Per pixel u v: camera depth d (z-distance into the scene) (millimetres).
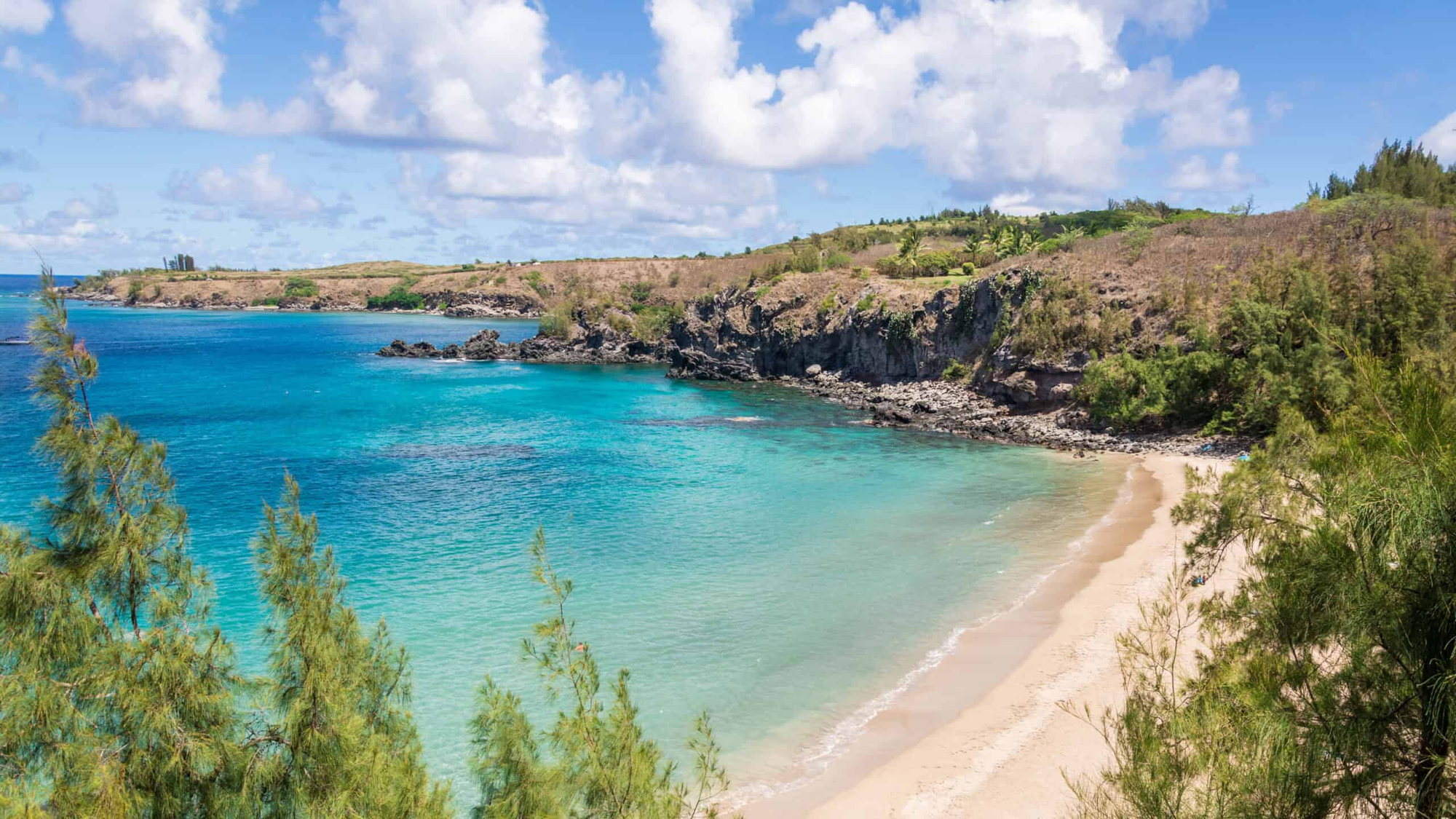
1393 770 8016
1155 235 87062
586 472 54250
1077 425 67625
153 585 11219
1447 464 8008
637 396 93188
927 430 70500
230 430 68938
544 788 10125
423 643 27625
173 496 11828
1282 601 9711
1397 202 73000
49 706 9508
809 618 29625
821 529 40688
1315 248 65562
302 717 10234
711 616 29906
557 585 11703
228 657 10953
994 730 21547
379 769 10055
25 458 55781
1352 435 9609
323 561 11820
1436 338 47906
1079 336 72625
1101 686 23234
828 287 113125
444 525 41625
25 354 124062
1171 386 62812
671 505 45469
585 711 10852
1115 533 38938
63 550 10672
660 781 11008
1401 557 8102
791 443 64812
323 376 107625
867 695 24016
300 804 9953
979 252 124500
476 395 92500
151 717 9680
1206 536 12570
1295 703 9078
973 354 86500
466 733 21891
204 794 9945
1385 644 8188
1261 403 55125
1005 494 47469
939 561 35625
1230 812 8359
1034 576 33406
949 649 26891
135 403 82562
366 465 55969
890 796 18938
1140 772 9609
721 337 119750
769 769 20375
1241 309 60000
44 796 9195
